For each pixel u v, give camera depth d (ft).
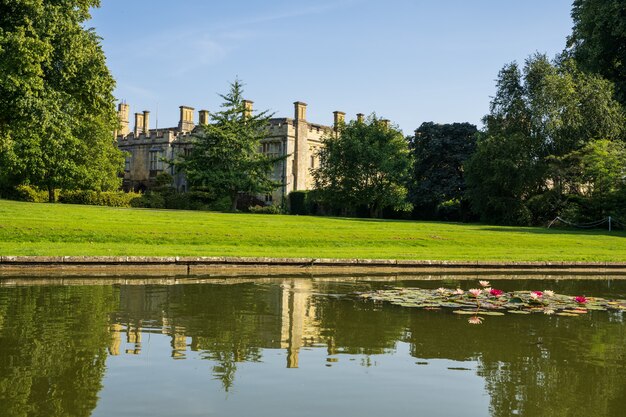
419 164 148.66
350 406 12.01
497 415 11.71
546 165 107.96
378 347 17.52
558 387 13.66
